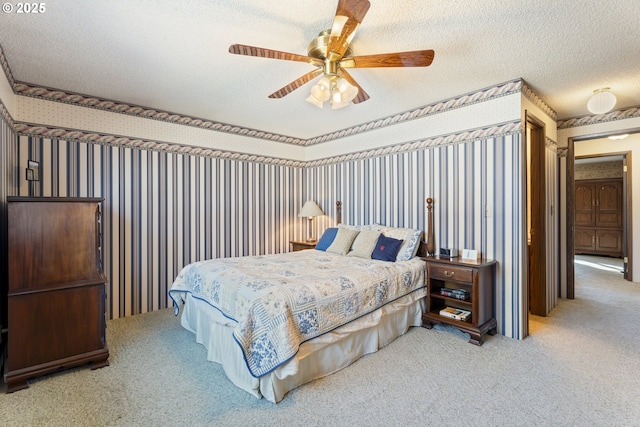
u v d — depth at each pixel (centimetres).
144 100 333
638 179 494
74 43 217
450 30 203
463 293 297
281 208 486
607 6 178
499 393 197
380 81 285
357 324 238
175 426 169
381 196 399
